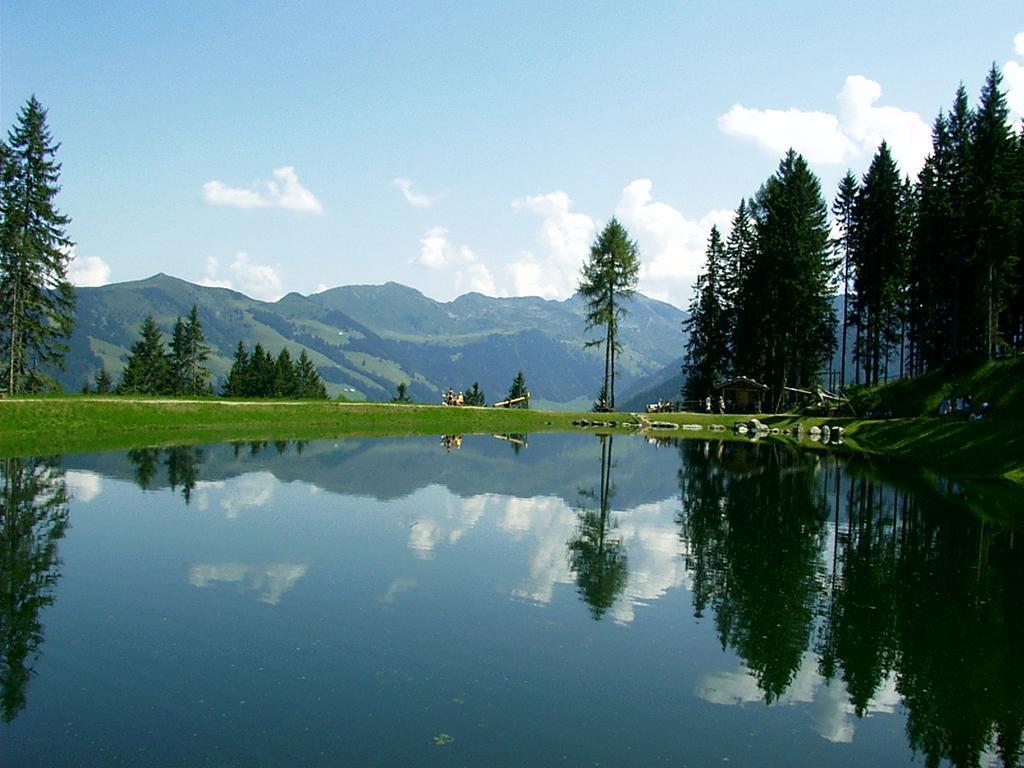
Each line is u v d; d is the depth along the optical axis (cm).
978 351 6581
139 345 11588
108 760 852
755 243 8006
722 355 8606
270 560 1728
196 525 2077
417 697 1036
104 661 1134
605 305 7419
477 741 918
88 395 5584
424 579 1602
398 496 2620
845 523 2364
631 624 1363
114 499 2433
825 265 7475
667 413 7306
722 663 1200
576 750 908
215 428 5203
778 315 7388
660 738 948
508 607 1432
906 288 7188
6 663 1120
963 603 1541
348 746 895
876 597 1570
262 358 13138
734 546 2009
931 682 1150
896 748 949
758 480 3306
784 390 7494
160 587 1509
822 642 1304
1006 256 5847
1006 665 1217
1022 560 1916
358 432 5450
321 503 2444
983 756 938
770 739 959
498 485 2961
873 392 6612
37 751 870
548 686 1088
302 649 1196
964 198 5959
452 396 7356
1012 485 3253
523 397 8425
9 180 5631
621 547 1959
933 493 2994
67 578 1562
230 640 1228
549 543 1975
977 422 4356
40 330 5738
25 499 2400
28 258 5597
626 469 3622
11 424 4309
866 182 6994
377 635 1266
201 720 952
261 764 848
